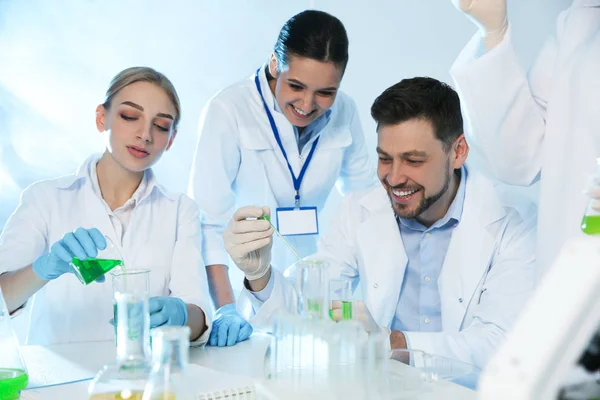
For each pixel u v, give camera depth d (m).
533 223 2.06
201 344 1.93
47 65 4.09
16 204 4.09
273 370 1.39
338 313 1.57
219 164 2.64
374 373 1.30
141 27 4.16
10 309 1.97
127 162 2.12
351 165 3.04
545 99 1.99
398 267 2.09
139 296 1.18
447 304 2.02
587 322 0.52
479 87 1.93
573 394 0.55
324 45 2.28
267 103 2.73
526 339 0.53
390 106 1.88
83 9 4.09
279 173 2.79
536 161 2.02
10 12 4.01
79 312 2.12
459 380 1.59
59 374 1.58
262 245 1.90
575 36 1.87
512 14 4.11
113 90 2.13
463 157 2.00
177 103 2.20
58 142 4.15
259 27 4.25
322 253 2.24
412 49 4.21
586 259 0.53
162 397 1.06
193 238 2.26
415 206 1.94
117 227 2.18
